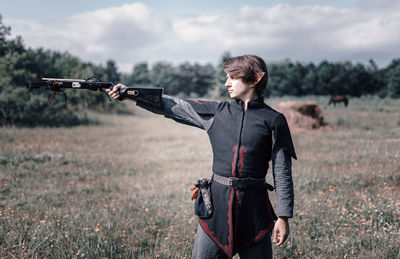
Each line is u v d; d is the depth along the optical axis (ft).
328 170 21.43
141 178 23.07
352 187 16.71
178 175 23.56
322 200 14.56
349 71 245.65
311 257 9.28
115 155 31.65
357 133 43.34
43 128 47.96
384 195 14.28
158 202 16.56
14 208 13.91
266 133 5.48
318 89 237.86
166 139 43.86
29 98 51.21
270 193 16.84
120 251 9.59
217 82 138.10
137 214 14.24
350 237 10.17
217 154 5.72
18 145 32.48
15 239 9.58
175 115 5.98
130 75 301.84
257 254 5.51
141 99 5.84
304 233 10.77
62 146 34.14
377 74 251.60
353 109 95.20
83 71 80.02
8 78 49.57
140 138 44.09
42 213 13.74
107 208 14.78
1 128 43.57
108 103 78.23
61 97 63.36
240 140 5.53
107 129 52.44
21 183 19.53
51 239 9.86
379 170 19.47
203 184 5.81
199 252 5.74
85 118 61.57
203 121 5.90
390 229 10.34
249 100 5.68
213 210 5.61
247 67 5.54
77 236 10.52
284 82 226.38
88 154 31.04
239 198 5.47
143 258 9.16
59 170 23.91
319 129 49.85
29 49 55.93
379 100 147.74
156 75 306.76
